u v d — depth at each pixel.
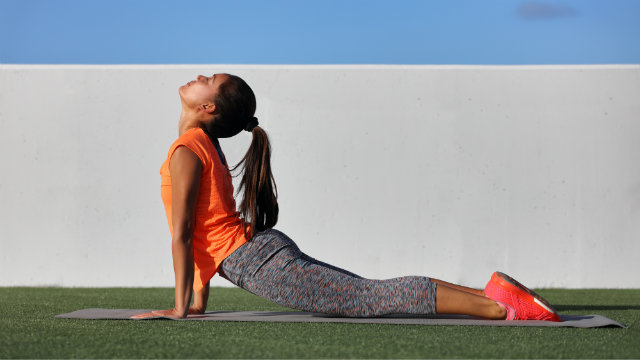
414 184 5.08
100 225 5.08
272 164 5.09
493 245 5.05
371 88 5.10
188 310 2.70
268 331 2.34
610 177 5.03
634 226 5.01
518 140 5.07
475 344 2.12
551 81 5.06
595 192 5.03
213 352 1.96
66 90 5.09
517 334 2.31
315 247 5.08
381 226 5.09
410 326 2.48
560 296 4.43
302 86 5.11
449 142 5.08
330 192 5.09
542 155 5.06
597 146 5.04
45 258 5.05
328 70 5.11
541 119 5.06
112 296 4.24
